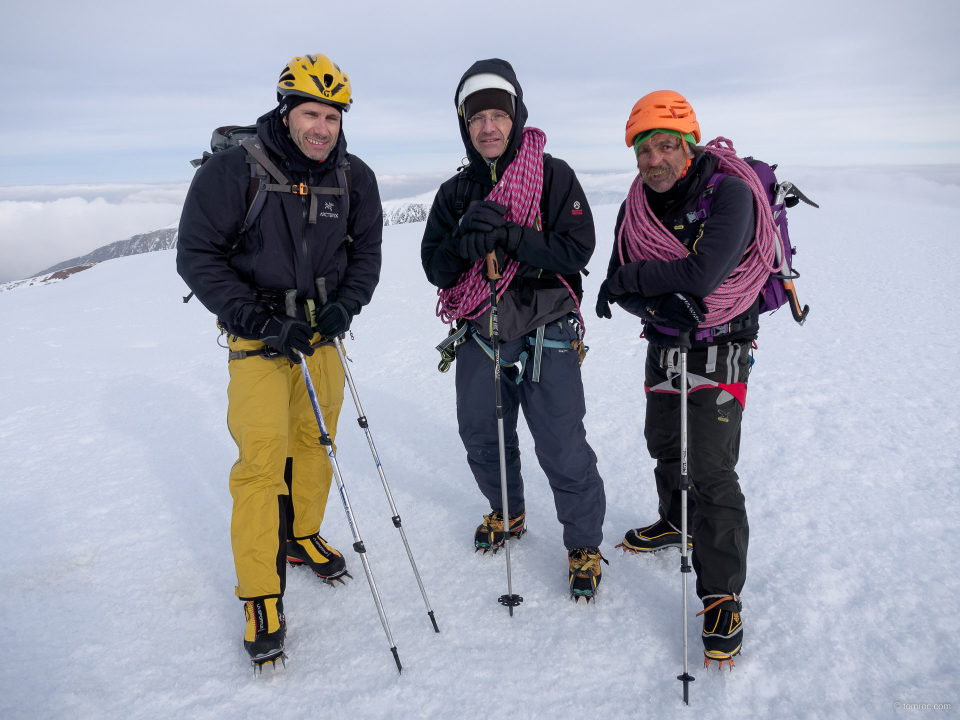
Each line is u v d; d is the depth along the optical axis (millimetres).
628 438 3441
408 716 1663
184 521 2904
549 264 1975
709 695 1667
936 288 7023
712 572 1791
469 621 2061
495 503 2434
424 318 7695
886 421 3357
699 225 1837
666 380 2080
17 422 4621
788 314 6176
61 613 2223
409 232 20766
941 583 1993
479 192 2145
